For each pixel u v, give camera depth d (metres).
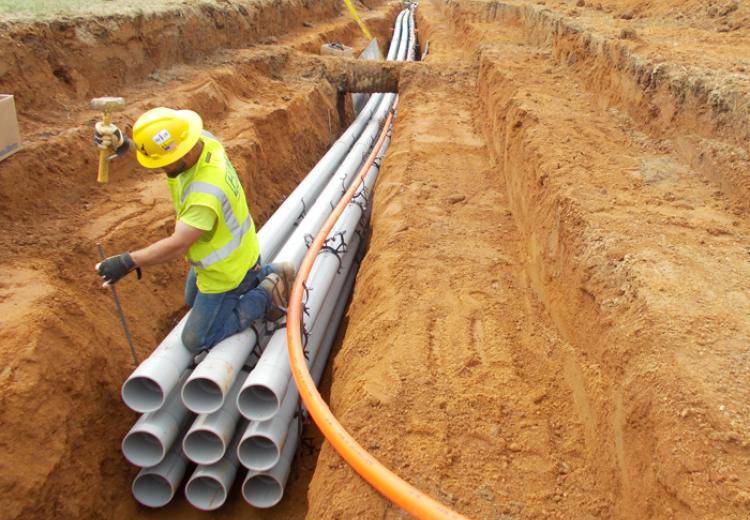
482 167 7.68
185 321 4.80
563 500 3.18
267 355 4.64
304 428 5.56
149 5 9.73
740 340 3.07
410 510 2.87
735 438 2.54
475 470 3.32
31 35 6.85
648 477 2.74
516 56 10.34
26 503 3.88
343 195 7.79
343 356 4.68
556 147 5.77
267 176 8.77
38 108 6.86
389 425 3.56
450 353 4.21
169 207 6.55
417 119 9.46
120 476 4.82
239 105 9.70
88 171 6.50
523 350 4.29
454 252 5.57
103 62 8.00
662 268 3.67
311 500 3.64
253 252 4.59
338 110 12.37
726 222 4.31
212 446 4.59
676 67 5.93
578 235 4.31
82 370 4.64
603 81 7.48
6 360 4.12
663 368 2.94
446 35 18.05
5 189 5.51
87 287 5.34
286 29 15.30
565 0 14.01
